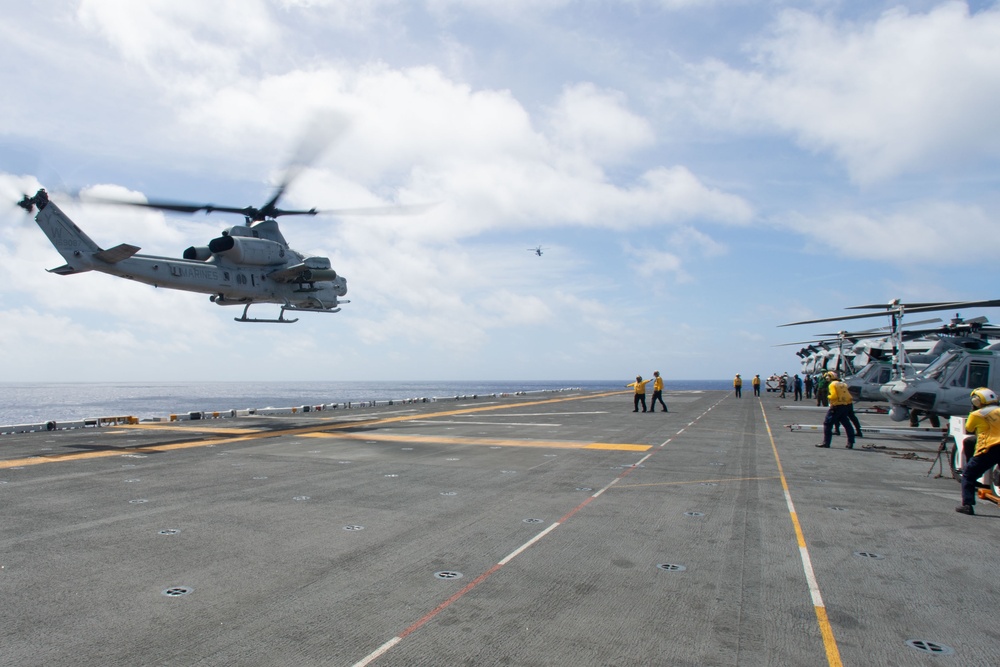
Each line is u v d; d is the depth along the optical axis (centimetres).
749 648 443
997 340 2062
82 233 1731
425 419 2342
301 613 501
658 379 2705
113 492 970
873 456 1385
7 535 724
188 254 1927
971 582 585
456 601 528
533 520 802
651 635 463
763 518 816
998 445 820
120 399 12462
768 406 3184
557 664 417
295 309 2323
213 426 2039
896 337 2403
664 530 755
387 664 415
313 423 2159
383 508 866
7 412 7631
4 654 426
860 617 501
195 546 683
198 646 440
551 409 2942
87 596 535
